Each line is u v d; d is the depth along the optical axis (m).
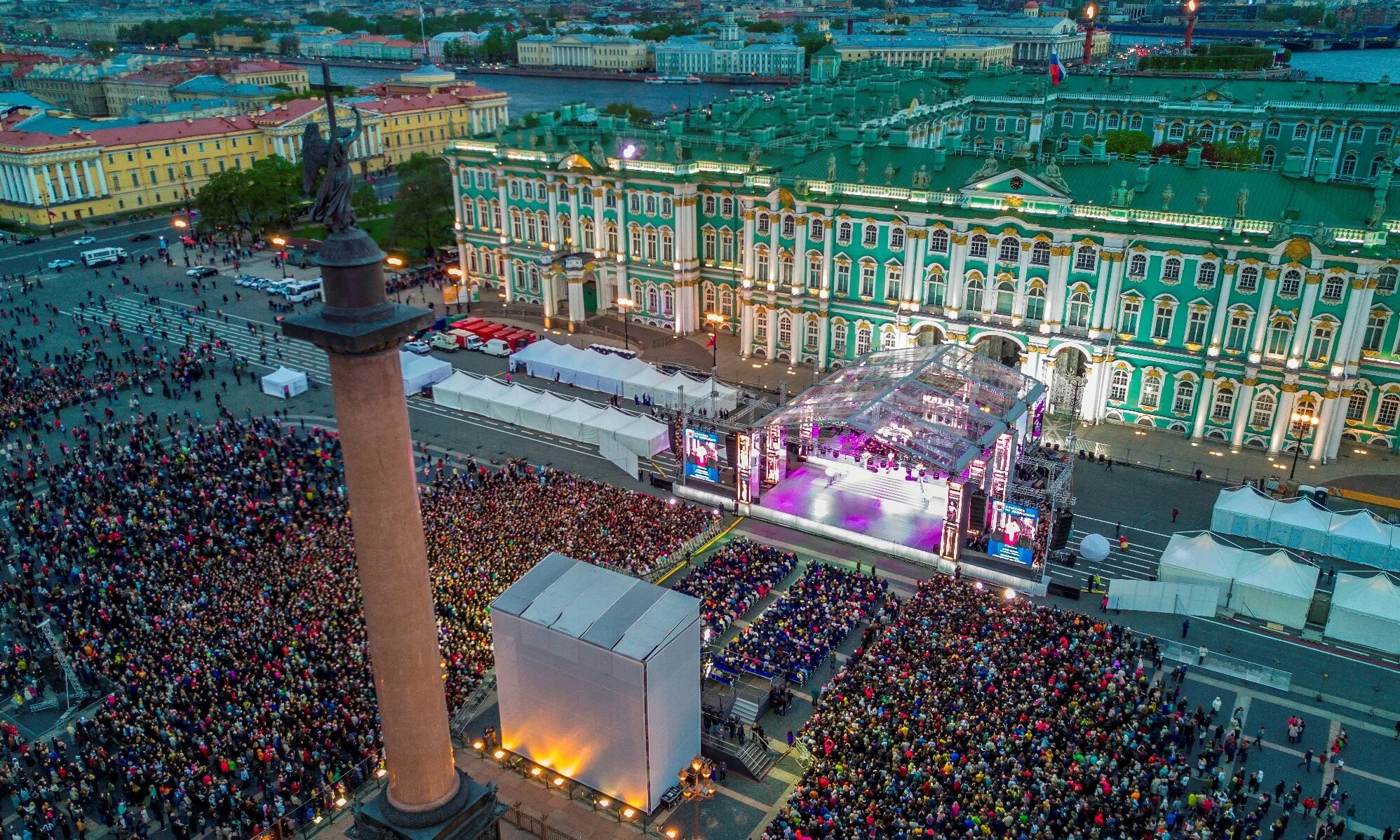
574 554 69.12
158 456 89.69
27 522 77.88
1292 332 85.44
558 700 51.72
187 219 182.62
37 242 174.50
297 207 177.25
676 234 117.69
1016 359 105.06
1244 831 48.53
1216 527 77.00
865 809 47.19
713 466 84.81
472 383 102.88
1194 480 86.50
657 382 101.94
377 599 37.62
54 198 182.50
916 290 101.50
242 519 76.56
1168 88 175.50
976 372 83.94
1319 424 86.69
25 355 119.19
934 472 79.62
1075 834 45.03
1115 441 93.19
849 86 160.25
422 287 143.12
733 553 73.12
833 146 116.38
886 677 56.78
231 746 52.69
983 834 45.25
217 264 157.50
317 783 51.38
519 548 70.00
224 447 89.75
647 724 48.97
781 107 143.00
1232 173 93.75
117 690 58.62
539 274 131.25
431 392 107.38
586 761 52.16
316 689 56.38
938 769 49.50
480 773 54.38
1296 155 92.94
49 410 102.31
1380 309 85.44
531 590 53.31
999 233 95.00
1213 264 87.88
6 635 66.00
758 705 57.50
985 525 76.12
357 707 55.38
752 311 113.94
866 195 102.25
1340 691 60.06
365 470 36.16
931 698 53.81
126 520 76.94
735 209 115.62
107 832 50.28
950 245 98.44
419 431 98.56
